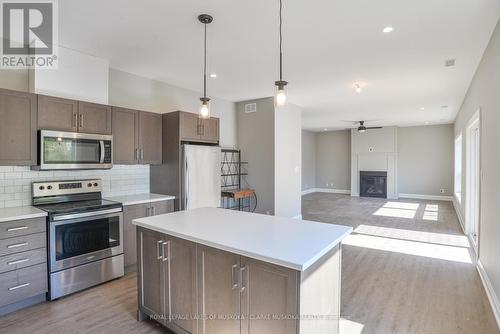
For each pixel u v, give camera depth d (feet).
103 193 12.18
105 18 8.36
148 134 12.81
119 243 10.52
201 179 13.52
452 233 17.11
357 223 19.86
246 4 7.59
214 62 11.95
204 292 6.31
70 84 10.52
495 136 8.89
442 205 27.22
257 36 9.51
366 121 28.81
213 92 16.87
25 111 9.06
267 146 18.31
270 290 5.24
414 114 24.32
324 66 12.28
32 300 8.62
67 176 11.05
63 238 9.02
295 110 20.25
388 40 9.76
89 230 9.66
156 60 11.69
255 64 12.12
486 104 10.25
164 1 7.47
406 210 24.75
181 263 6.74
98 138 10.73
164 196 12.57
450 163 30.37
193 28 8.98
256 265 5.41
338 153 37.42
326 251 5.52
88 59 11.03
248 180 19.17
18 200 9.77
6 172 9.55
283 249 5.42
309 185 37.83
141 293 7.79
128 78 13.25
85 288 9.59
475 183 16.38
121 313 8.26
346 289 9.85
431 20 8.36
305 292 5.04
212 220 7.82
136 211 11.29
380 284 10.23
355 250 13.97
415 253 13.55
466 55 10.99
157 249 7.29
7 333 7.27
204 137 14.14
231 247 5.60
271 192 18.19
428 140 31.45
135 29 9.03
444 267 11.80
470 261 12.47
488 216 9.93
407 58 11.35
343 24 8.65
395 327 7.59
